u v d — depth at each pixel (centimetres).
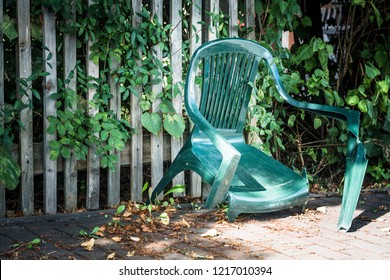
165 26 549
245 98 537
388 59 650
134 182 553
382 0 660
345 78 705
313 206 556
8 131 491
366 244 443
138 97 547
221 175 455
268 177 507
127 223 484
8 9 505
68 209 525
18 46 493
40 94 532
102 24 527
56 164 517
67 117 512
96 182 534
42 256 399
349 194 479
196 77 574
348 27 689
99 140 526
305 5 703
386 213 539
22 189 503
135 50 537
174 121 556
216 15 575
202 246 428
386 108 645
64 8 497
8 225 479
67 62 513
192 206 543
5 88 519
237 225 482
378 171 657
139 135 552
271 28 604
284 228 480
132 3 537
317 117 635
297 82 606
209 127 465
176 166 512
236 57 525
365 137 665
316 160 671
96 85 524
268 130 601
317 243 442
